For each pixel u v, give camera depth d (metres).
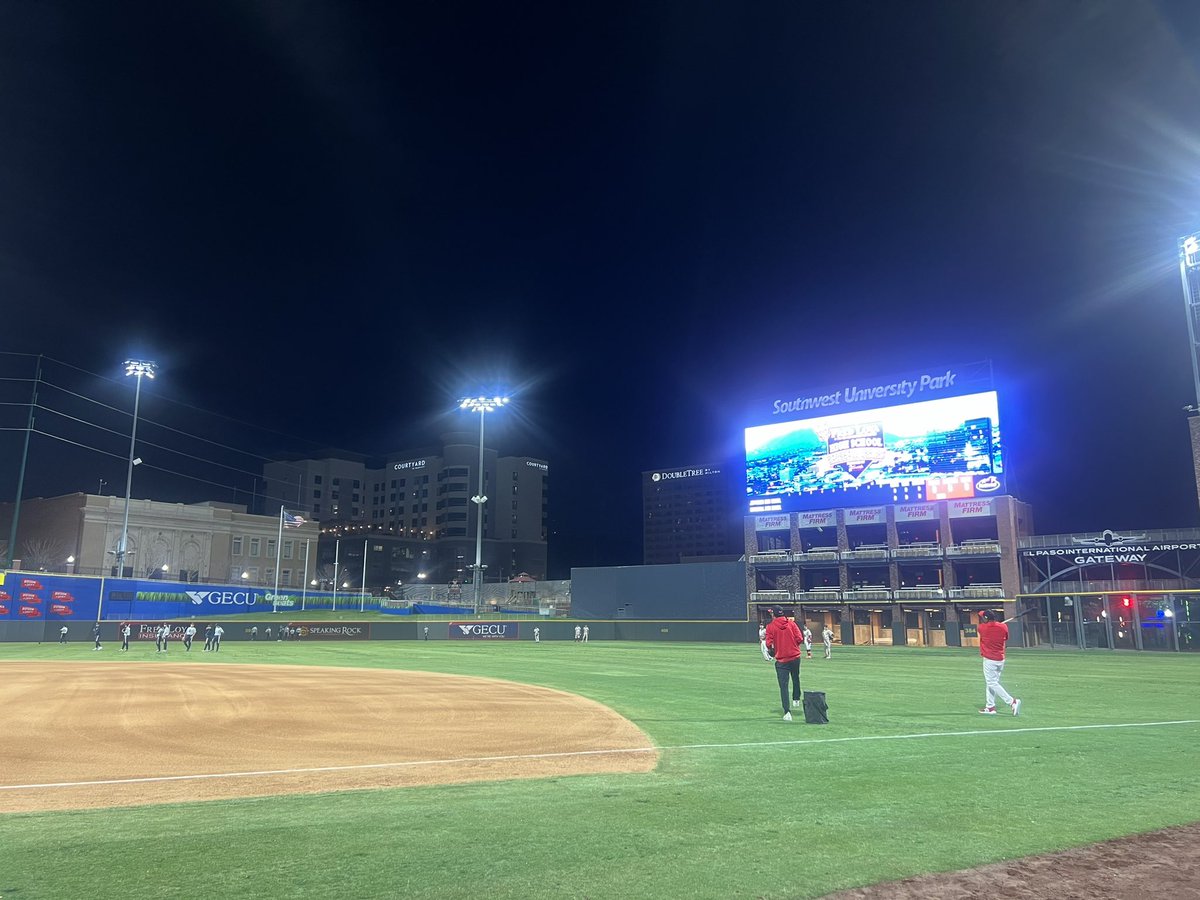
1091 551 59.25
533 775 9.50
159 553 103.88
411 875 5.41
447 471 169.00
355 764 10.82
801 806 7.38
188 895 5.01
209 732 14.29
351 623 67.81
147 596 73.81
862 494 69.00
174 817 7.30
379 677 26.97
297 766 10.74
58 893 5.05
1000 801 7.55
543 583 101.62
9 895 5.00
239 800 8.27
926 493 66.12
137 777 9.97
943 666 32.09
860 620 68.75
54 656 42.66
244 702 19.22
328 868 5.55
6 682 25.45
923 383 67.38
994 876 5.49
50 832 6.68
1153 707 16.25
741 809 7.28
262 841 6.25
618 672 28.16
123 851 5.99
